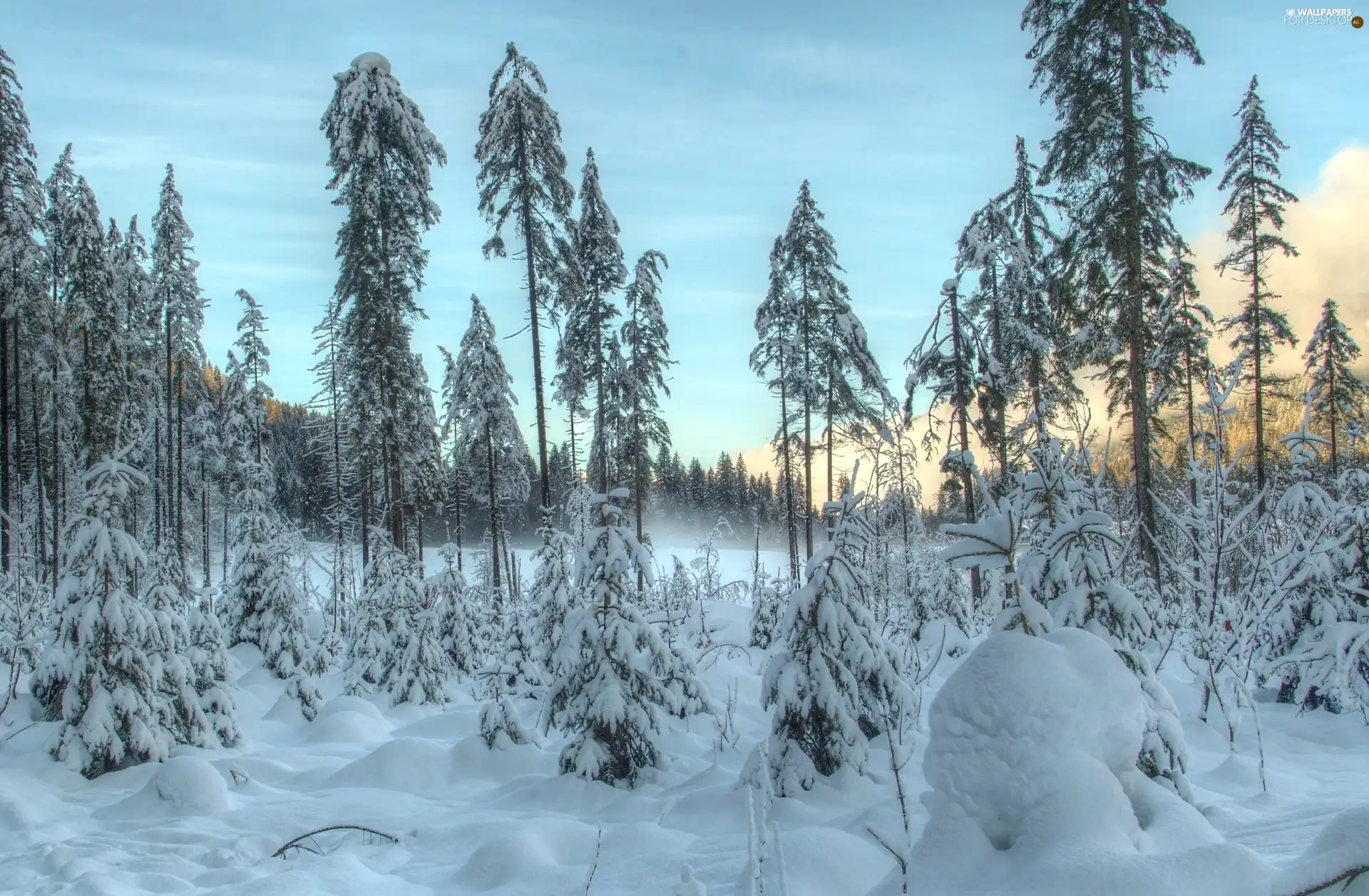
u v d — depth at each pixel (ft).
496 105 73.61
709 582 91.61
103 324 90.74
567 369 94.02
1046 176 60.64
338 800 31.35
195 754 38.45
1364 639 29.89
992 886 10.62
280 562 65.57
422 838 26.00
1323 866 9.08
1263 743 30.04
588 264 94.94
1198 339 60.03
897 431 54.95
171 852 25.84
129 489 39.73
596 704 30.53
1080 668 12.29
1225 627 31.27
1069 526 21.77
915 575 62.90
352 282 76.64
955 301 53.98
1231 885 9.53
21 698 42.96
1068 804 11.06
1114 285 58.54
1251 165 80.02
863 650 27.55
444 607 67.56
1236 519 31.40
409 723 50.78
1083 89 57.82
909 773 27.25
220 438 117.50
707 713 40.34
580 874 20.57
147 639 37.86
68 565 37.45
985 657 12.39
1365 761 27.37
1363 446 83.46
